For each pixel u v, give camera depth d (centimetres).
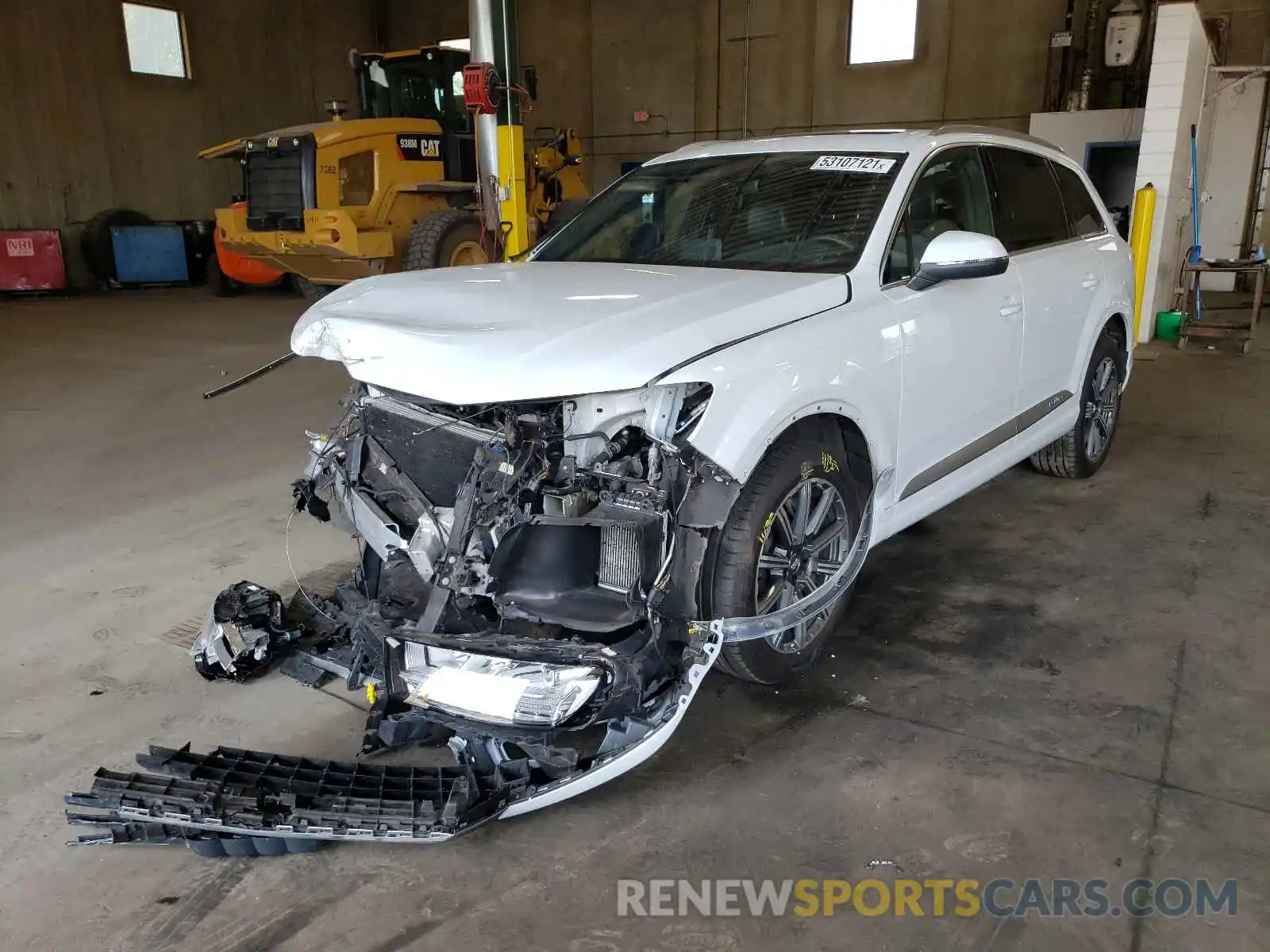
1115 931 205
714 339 253
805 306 281
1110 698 295
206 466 549
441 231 1039
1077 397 453
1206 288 1298
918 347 314
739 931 206
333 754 271
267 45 1772
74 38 1502
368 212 1079
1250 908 210
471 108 771
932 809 244
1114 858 226
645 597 243
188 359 888
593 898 216
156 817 229
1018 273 380
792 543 284
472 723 240
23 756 271
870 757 267
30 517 468
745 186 359
